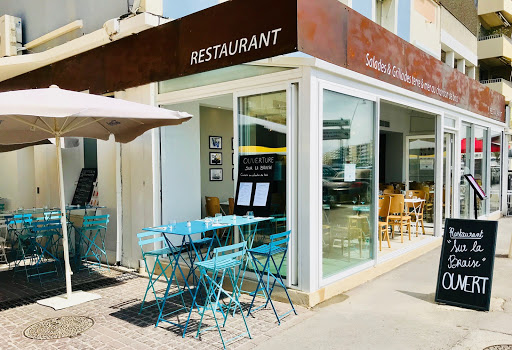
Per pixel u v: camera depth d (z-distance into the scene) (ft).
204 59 16.47
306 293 15.05
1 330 13.44
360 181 18.62
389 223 25.95
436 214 27.71
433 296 16.33
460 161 31.01
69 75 23.57
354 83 17.51
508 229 33.01
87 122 17.44
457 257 15.58
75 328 13.44
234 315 14.30
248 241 17.33
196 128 22.93
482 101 35.73
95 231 23.41
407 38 28.17
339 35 15.94
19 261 22.33
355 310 14.76
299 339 12.37
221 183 30.30
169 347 11.91
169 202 21.20
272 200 16.15
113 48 20.77
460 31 40.09
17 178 29.53
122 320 14.12
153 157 20.11
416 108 23.85
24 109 12.74
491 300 15.79
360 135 18.47
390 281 18.53
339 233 17.28
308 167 14.96
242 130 17.10
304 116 15.01
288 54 14.97
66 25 23.81
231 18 15.38
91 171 25.70
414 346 11.77
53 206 26.58
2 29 26.81
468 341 12.02
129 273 20.61
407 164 40.34
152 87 19.88
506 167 43.60
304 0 13.85
